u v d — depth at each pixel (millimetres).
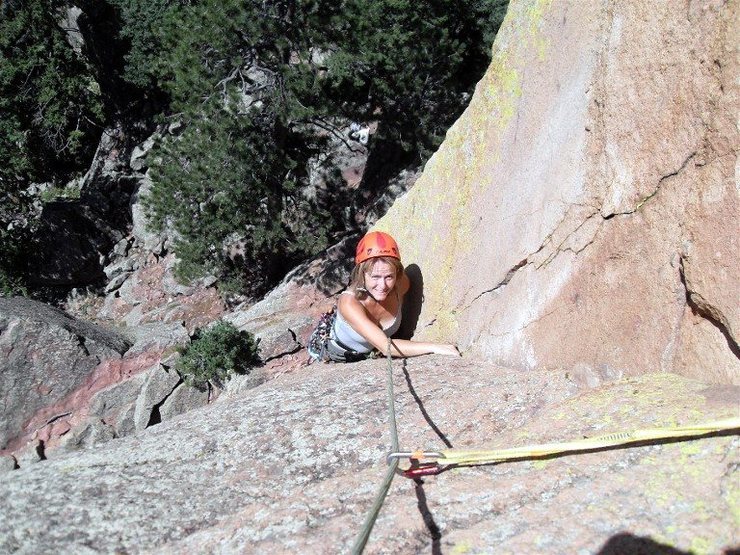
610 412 2682
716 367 2625
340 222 20375
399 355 4746
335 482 2564
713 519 1947
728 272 2488
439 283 5078
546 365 3641
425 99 17250
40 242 23219
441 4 16359
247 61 16078
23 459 13211
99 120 27641
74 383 13695
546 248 3713
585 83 3463
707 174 2598
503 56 4449
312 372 4883
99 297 23188
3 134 23453
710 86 2584
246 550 2213
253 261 20516
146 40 24250
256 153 16625
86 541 2357
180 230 17203
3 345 13039
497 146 4441
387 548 2100
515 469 2449
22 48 24203
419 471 2549
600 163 3281
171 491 2705
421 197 5535
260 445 3055
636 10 3049
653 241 2920
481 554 1996
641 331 3012
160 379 14242
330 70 15516
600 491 2174
